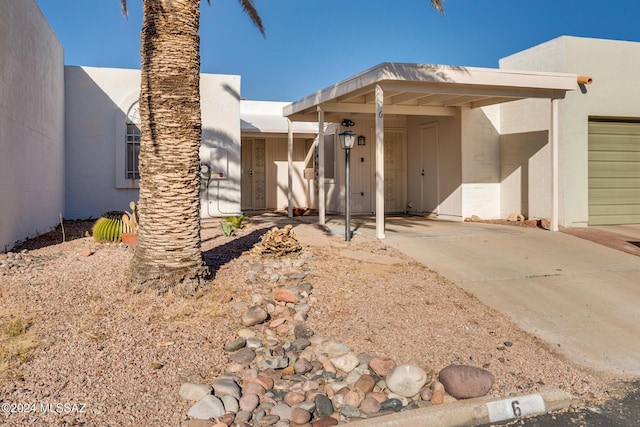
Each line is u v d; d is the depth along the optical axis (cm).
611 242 973
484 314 600
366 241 938
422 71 926
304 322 548
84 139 1362
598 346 532
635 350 523
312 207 1825
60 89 1278
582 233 1060
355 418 381
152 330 497
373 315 569
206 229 1078
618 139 1220
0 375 400
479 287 697
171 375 424
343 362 459
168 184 593
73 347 454
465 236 1003
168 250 592
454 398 412
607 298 672
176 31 595
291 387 423
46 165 1117
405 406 400
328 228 1117
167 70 592
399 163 1579
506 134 1312
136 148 1398
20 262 730
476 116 1305
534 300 660
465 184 1299
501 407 399
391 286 663
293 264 730
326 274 694
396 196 1580
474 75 963
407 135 1572
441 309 600
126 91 1387
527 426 385
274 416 374
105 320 512
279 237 789
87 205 1366
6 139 838
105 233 929
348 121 1481
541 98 1096
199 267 614
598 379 458
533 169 1221
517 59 1285
